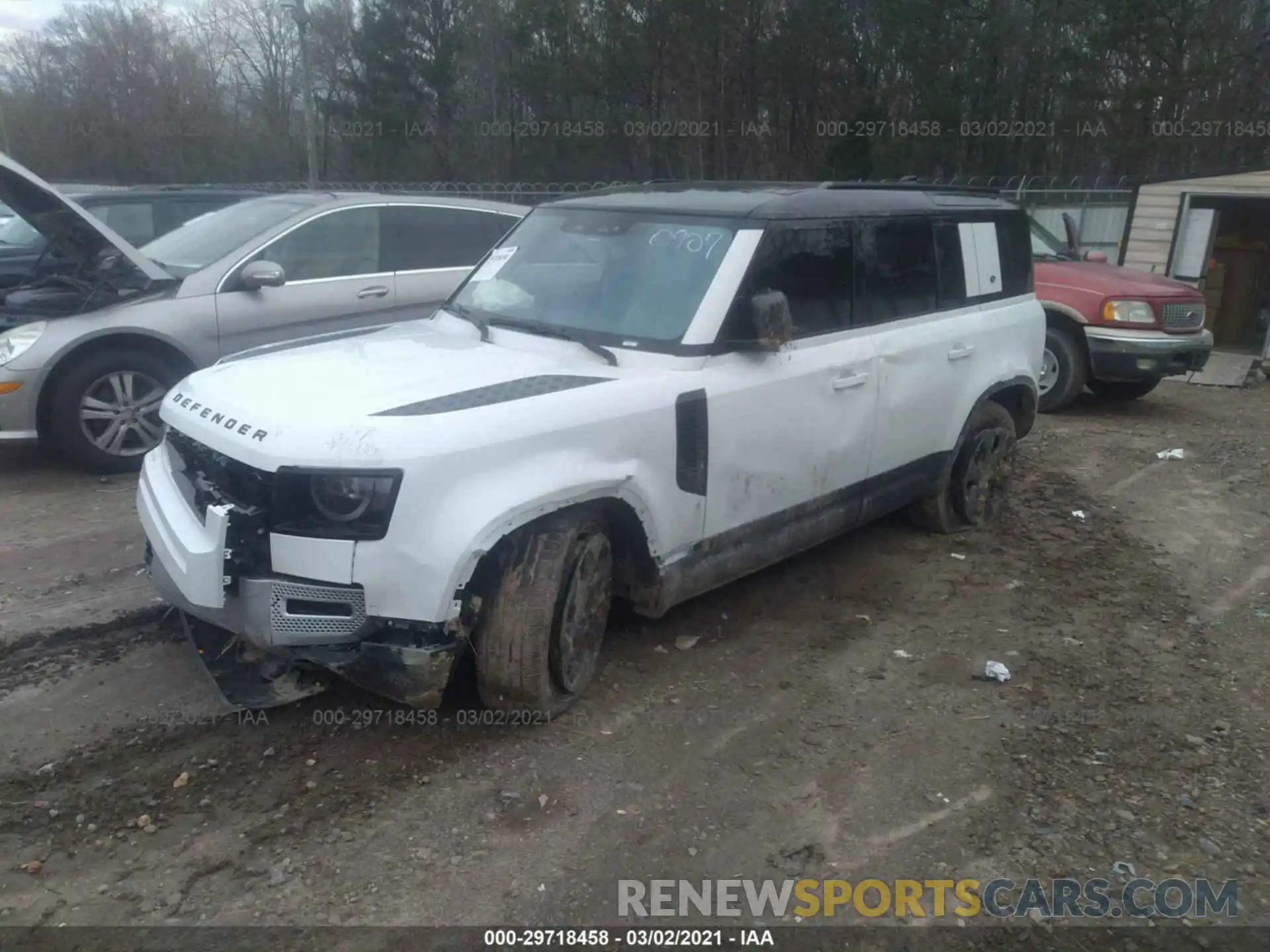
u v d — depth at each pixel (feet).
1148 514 22.71
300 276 24.06
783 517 15.53
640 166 110.52
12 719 12.66
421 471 10.89
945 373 18.26
